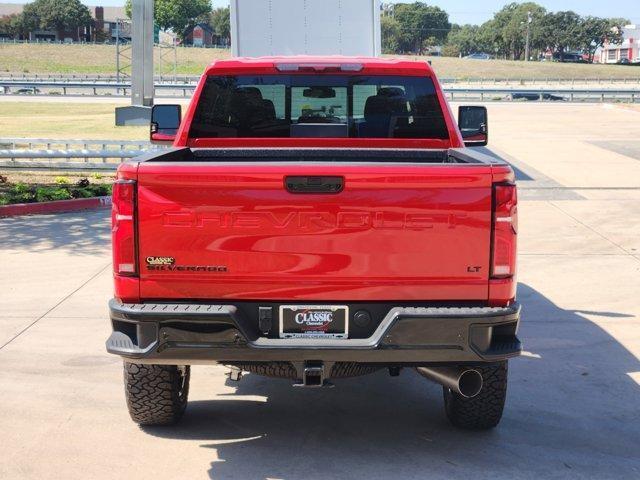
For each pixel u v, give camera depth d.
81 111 37.00
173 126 6.63
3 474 4.48
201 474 4.48
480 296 4.20
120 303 4.24
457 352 4.15
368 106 6.04
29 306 8.11
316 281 4.18
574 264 10.24
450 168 4.12
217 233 4.16
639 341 7.22
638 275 9.69
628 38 183.88
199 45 162.75
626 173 18.59
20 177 17.30
